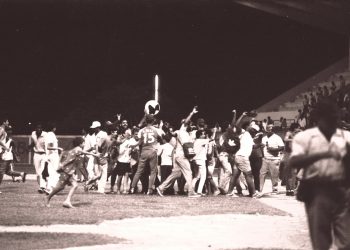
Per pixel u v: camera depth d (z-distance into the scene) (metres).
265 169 19.91
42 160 19.12
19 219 12.21
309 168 6.61
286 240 10.27
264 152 20.08
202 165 19.12
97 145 19.69
